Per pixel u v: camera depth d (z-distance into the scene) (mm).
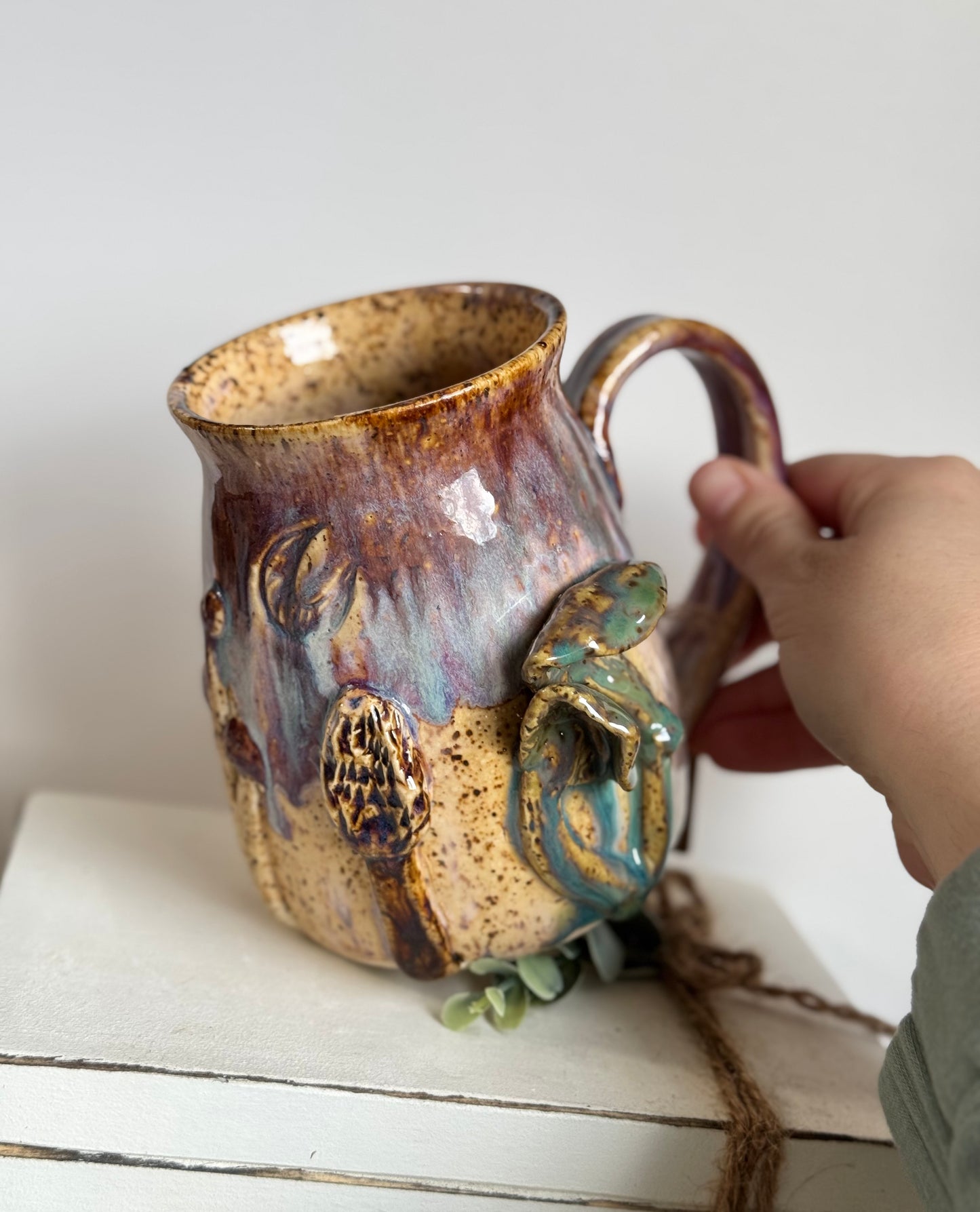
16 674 485
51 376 447
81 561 470
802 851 530
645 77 427
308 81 423
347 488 287
